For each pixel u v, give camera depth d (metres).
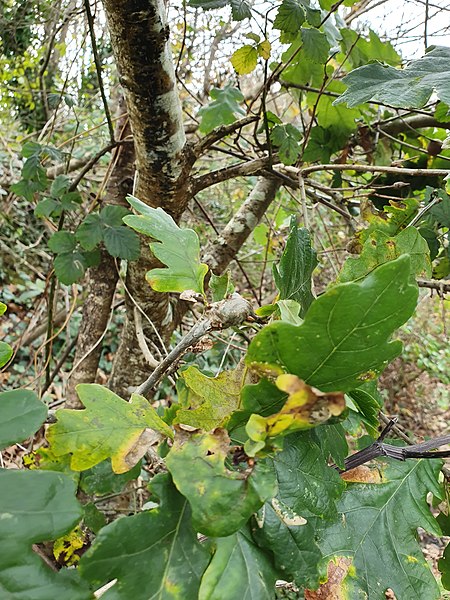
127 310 0.92
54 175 1.39
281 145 0.84
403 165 1.06
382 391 2.42
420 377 2.80
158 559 0.24
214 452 0.25
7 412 0.25
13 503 0.22
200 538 0.28
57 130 1.66
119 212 0.87
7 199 1.92
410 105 0.46
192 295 0.36
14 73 1.66
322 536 0.36
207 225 1.77
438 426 2.47
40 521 0.22
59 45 1.54
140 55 0.59
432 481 0.43
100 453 0.28
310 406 0.22
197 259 0.38
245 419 0.27
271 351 0.24
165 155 0.72
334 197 0.92
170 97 0.65
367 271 0.42
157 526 0.24
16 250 2.19
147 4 0.54
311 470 0.29
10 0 1.37
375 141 1.04
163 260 0.37
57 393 1.65
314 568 0.26
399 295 0.23
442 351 2.48
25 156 1.04
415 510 0.41
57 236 0.92
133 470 0.41
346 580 0.35
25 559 0.21
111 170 0.99
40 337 1.93
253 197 1.03
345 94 0.50
